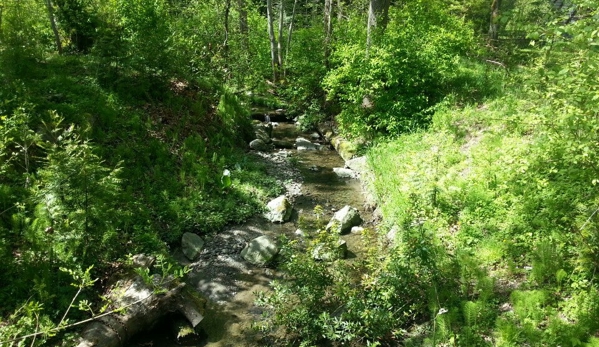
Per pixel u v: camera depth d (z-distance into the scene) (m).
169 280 5.32
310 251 5.63
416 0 12.70
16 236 5.69
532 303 4.47
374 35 11.73
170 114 10.35
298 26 22.50
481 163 7.45
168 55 11.10
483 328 4.62
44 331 3.75
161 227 7.40
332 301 5.57
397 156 9.45
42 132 7.44
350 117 11.72
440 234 6.29
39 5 11.76
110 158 8.08
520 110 8.56
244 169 10.05
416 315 5.30
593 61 4.09
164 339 5.36
